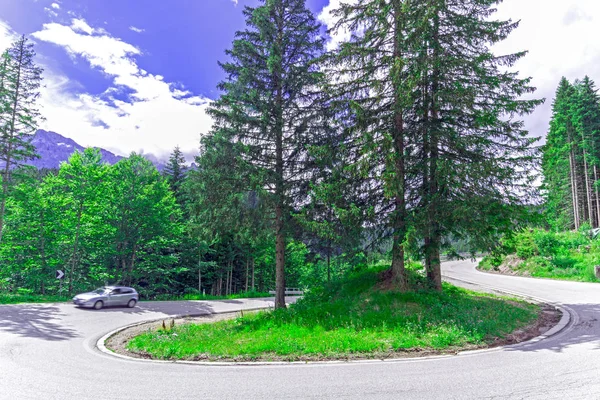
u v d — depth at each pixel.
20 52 26.83
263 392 6.10
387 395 5.74
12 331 13.05
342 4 14.11
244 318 15.73
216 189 17.05
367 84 14.14
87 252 33.34
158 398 5.93
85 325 15.57
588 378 6.10
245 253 43.00
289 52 18.48
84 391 6.32
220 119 17.19
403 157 12.91
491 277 29.55
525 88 13.07
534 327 10.93
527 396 5.42
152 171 36.41
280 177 16.69
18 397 6.00
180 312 21.38
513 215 12.21
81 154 33.28
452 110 13.12
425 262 14.29
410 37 12.38
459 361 7.64
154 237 34.94
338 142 14.84
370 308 12.42
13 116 26.41
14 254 30.25
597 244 30.80
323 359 8.38
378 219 13.41
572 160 45.97
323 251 17.72
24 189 28.12
